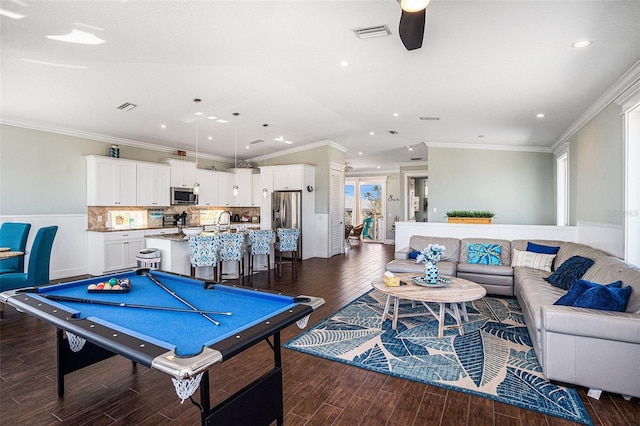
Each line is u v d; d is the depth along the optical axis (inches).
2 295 82.9
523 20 92.7
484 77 135.6
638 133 128.4
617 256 137.3
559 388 89.1
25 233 162.9
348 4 94.0
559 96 150.3
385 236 482.0
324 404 83.0
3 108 181.9
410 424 75.1
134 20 101.9
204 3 94.0
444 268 182.2
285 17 101.3
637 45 102.1
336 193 343.3
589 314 85.0
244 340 54.7
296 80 155.4
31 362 104.5
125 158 258.4
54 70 137.3
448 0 85.6
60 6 93.0
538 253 180.1
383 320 142.0
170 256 188.4
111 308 77.5
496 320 143.8
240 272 222.2
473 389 89.1
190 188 293.6
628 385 81.6
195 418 77.4
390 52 121.6
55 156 218.7
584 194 180.1
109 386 91.0
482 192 276.5
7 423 75.2
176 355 48.4
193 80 154.9
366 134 276.2
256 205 342.0
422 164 421.1
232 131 253.9
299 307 72.0
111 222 245.9
